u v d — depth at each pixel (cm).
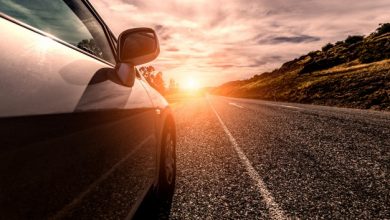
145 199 184
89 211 99
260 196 251
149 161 189
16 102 70
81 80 113
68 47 130
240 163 361
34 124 72
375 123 661
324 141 479
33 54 94
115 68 168
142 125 175
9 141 63
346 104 1541
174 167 285
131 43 169
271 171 323
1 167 60
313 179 292
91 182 101
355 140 474
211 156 405
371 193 251
